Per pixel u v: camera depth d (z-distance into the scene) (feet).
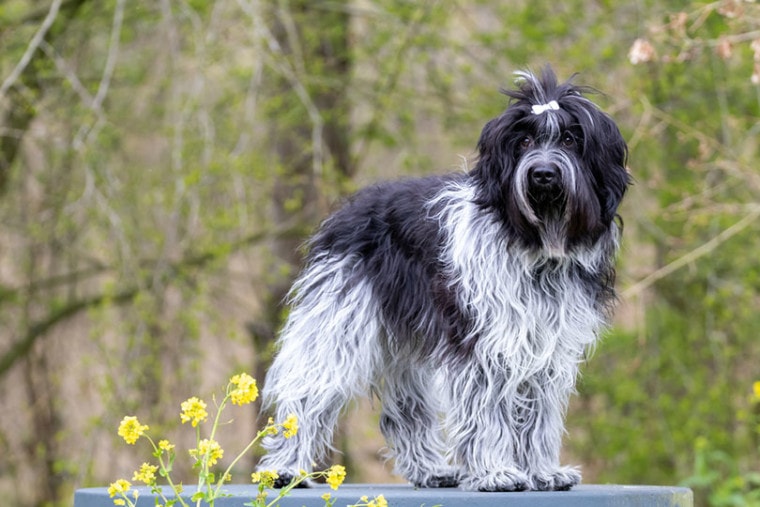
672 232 46.60
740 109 44.96
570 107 21.47
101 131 41.86
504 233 21.40
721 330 47.26
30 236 46.32
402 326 23.17
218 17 42.11
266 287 45.68
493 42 44.68
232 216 42.52
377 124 45.60
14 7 45.96
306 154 44.32
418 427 25.14
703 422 46.44
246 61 44.70
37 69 44.14
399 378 25.14
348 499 20.61
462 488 22.41
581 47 43.21
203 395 45.11
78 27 45.75
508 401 21.72
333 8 45.32
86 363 43.83
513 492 21.07
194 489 23.66
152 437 42.14
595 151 21.38
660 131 41.75
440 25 44.09
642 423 47.91
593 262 22.06
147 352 43.06
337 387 23.36
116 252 42.19
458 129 45.85
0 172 46.14
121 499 20.02
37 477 49.37
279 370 24.16
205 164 40.98
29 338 47.26
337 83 44.21
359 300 23.65
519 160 21.24
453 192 22.75
